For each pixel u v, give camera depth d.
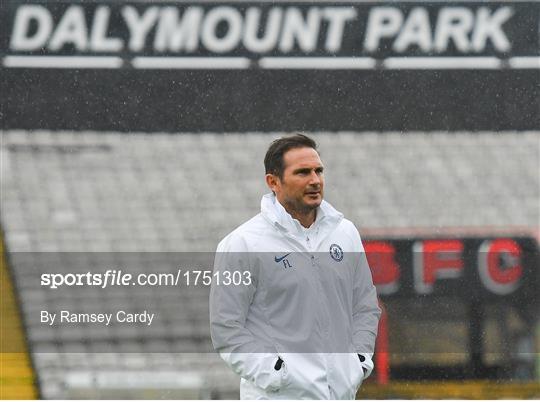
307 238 8.70
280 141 8.77
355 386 8.56
